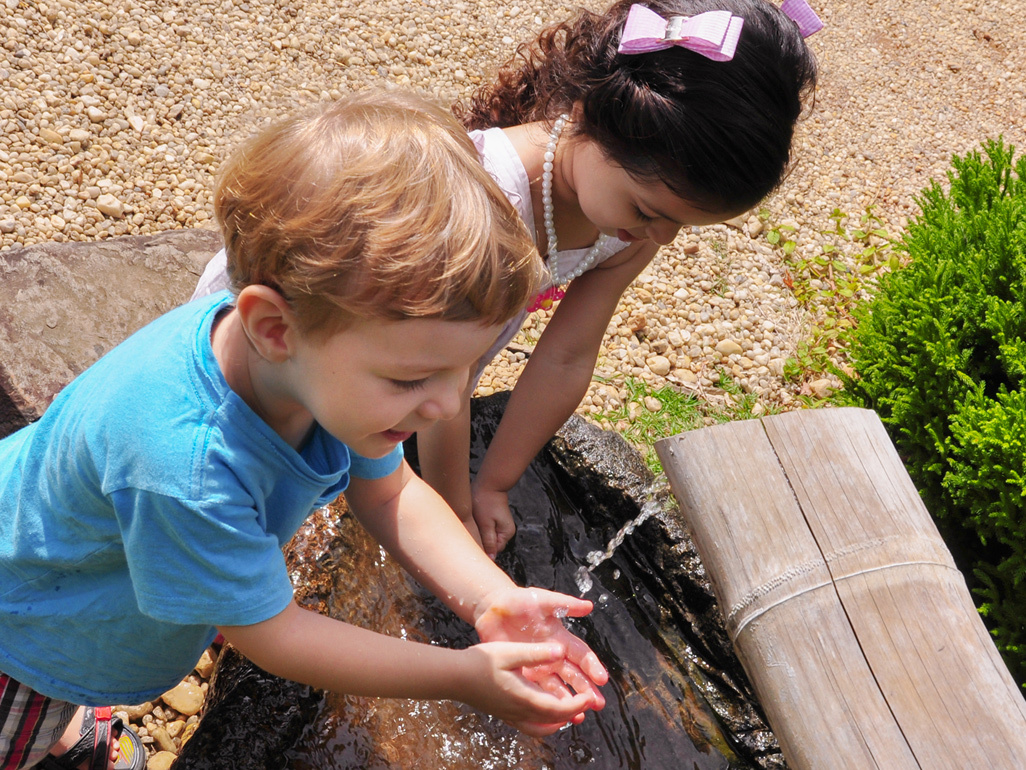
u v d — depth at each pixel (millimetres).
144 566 1178
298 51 4238
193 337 1178
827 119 5129
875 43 5773
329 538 1868
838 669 1517
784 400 3703
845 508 1689
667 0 1544
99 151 3529
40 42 3707
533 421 2049
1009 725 1446
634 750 1820
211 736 1567
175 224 3473
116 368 1221
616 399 3475
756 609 1597
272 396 1197
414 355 1036
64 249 2781
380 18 4578
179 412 1142
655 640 1994
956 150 5156
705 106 1452
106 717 2018
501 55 4629
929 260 3285
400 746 1710
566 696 1454
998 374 3143
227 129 3805
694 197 1543
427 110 1174
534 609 1502
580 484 2145
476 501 2068
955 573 1647
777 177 1574
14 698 1506
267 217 1042
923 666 1509
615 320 3770
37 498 1338
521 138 1810
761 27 1477
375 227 994
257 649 1244
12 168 3314
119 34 3914
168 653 1473
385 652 1315
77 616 1386
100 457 1180
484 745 1770
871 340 3391
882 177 4879
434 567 1574
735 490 1712
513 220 1119
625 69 1522
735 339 3857
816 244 4398
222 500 1141
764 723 1836
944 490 3031
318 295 1010
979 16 6219
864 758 1436
